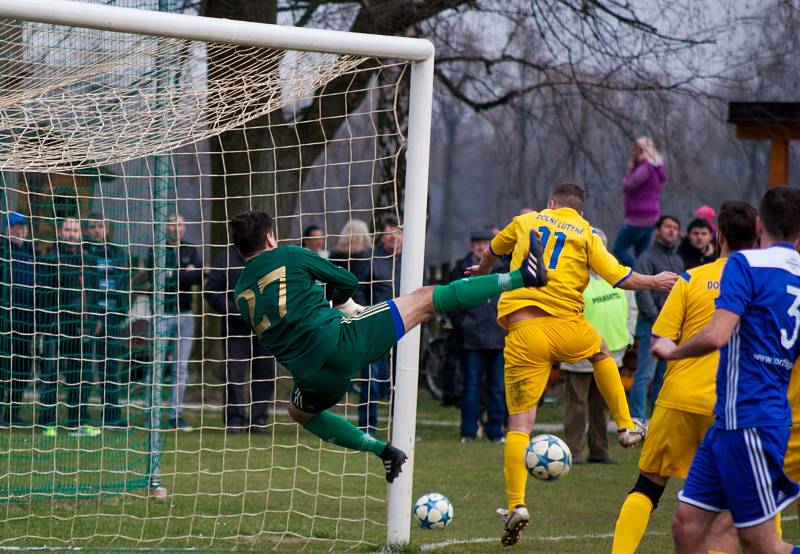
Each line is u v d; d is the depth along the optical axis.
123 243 27.05
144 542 19.09
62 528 20.08
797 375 15.64
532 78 47.72
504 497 24.77
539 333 19.06
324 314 16.17
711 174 78.69
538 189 67.75
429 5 42.28
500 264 33.53
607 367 19.62
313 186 55.00
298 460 29.52
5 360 27.77
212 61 20.80
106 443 29.56
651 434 16.05
